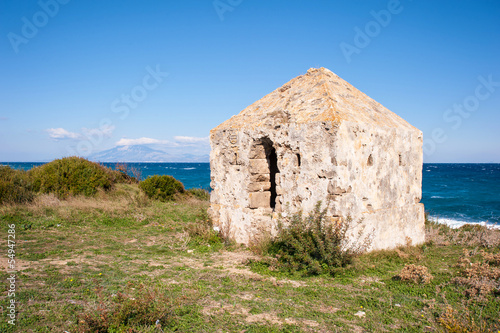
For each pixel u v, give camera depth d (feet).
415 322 16.56
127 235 35.29
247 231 30.81
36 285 19.26
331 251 23.81
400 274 22.85
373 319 16.78
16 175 51.16
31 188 49.47
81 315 14.56
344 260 24.07
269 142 31.09
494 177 243.81
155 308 16.01
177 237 34.81
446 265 27.61
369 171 27.89
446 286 21.47
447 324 15.37
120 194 56.90
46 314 15.47
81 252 27.76
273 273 23.58
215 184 35.68
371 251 27.48
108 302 17.08
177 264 25.77
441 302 19.08
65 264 24.22
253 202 30.83
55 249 28.50
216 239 32.48
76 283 19.77
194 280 21.86
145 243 32.53
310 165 26.37
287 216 27.58
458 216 85.10
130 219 42.60
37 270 22.25
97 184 56.08
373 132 28.19
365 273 24.00
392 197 30.37
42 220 38.60
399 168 31.37
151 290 19.06
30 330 14.06
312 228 24.58
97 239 32.91
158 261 26.50
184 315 16.43
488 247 34.01
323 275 23.32
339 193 25.18
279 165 28.86
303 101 29.25
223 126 34.94
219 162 35.06
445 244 36.01
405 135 32.07
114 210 45.09
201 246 31.09
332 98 28.07
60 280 20.36
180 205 56.29
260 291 20.27
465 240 37.24
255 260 26.20
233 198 33.06
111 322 14.56
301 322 16.22
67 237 33.22
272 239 28.27
